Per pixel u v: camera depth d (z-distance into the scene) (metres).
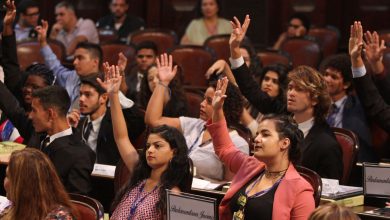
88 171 8.11
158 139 7.21
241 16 19.34
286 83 10.02
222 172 8.62
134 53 14.94
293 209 6.32
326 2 18.69
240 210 6.50
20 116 9.51
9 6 10.44
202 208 6.54
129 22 17.73
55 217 6.25
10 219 6.38
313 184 6.73
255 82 9.05
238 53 8.96
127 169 8.22
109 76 8.17
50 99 8.26
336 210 5.05
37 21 17.05
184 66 13.99
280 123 6.52
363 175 7.22
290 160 6.55
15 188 6.34
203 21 16.25
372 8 18.28
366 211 7.12
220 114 7.24
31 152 6.42
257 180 6.61
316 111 7.96
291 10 18.97
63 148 8.12
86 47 12.19
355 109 9.61
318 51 14.87
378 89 9.09
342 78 9.59
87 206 6.82
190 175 7.24
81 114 10.38
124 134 8.09
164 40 16.02
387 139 9.63
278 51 14.29
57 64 12.43
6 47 10.52
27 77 10.52
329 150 7.81
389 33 13.95
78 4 20.41
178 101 10.04
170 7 19.97
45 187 6.35
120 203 7.36
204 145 8.75
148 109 9.03
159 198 7.12
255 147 6.54
